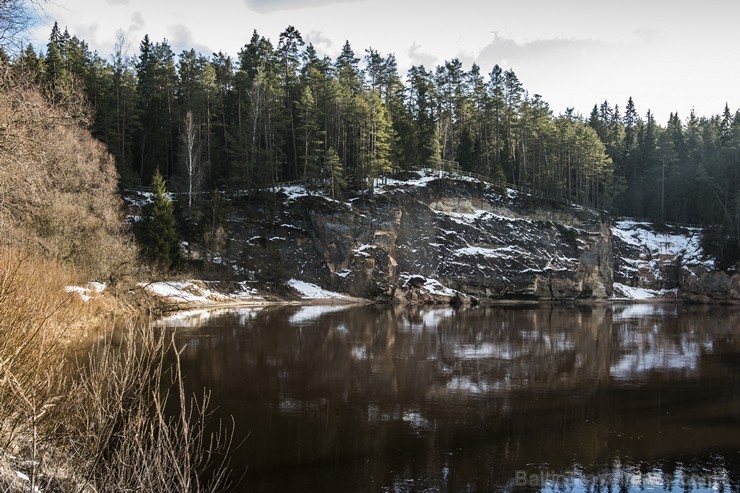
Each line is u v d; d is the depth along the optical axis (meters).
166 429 6.61
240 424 15.98
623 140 114.81
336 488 11.81
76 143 34.16
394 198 72.25
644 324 44.78
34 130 12.69
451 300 67.88
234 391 19.73
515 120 88.81
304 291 63.44
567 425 16.77
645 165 102.50
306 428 15.81
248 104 75.56
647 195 99.94
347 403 18.67
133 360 7.11
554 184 87.12
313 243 67.25
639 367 26.02
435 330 39.12
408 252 71.25
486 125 93.00
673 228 90.38
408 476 12.63
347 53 89.50
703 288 76.44
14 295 7.06
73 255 33.12
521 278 73.19
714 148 99.12
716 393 20.94
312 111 73.81
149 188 65.12
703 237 82.06
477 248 73.81
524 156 87.81
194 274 56.03
